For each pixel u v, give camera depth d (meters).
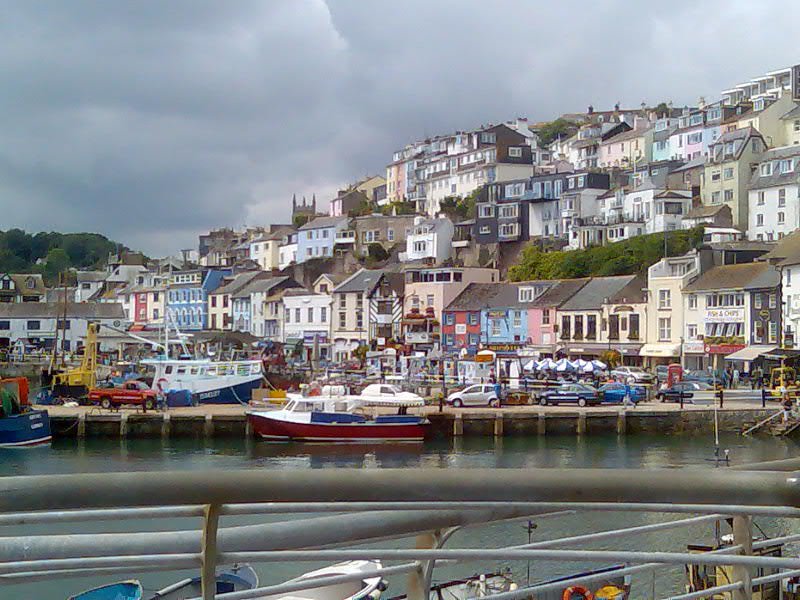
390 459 44.56
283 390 64.75
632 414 54.56
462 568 18.17
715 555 4.07
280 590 3.91
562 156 148.88
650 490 3.39
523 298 96.31
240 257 165.25
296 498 3.22
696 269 82.81
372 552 3.77
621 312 86.19
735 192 106.88
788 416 54.66
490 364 72.06
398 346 92.56
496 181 137.75
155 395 56.06
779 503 3.46
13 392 50.09
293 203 188.88
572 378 70.75
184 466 41.81
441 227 127.31
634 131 139.75
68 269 188.00
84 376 64.88
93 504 3.11
